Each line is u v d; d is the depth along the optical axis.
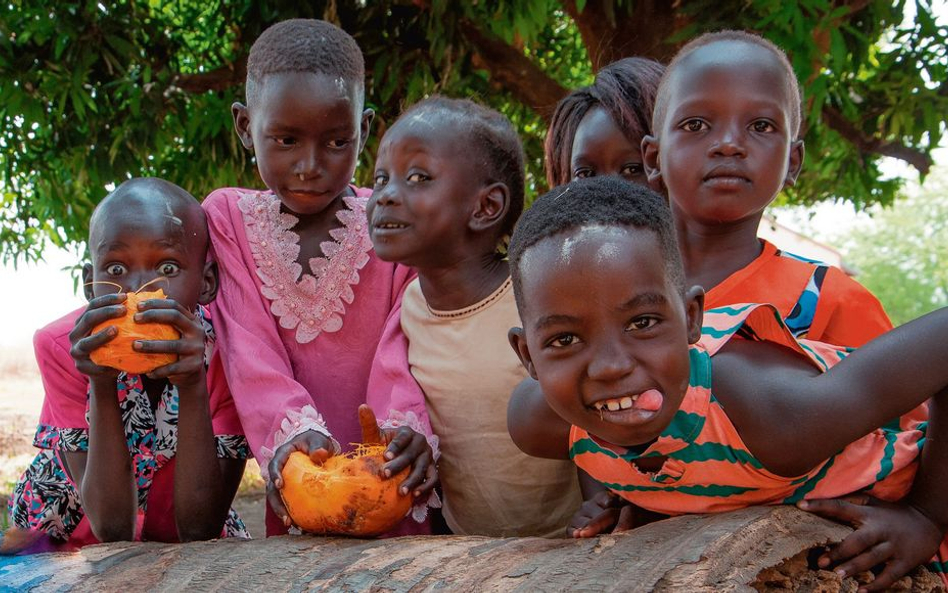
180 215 2.77
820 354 2.19
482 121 2.87
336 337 3.13
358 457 2.41
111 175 6.71
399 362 2.91
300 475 2.41
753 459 1.97
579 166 3.18
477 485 2.86
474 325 2.82
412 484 2.45
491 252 2.90
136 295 2.51
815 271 2.76
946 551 2.25
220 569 2.23
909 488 2.15
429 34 6.19
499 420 2.81
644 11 6.40
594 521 2.26
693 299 1.95
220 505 2.80
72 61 6.24
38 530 3.03
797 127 2.81
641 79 3.17
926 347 1.94
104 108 6.69
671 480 2.07
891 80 6.95
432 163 2.74
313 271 3.13
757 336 2.10
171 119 7.01
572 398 1.83
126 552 2.45
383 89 6.66
